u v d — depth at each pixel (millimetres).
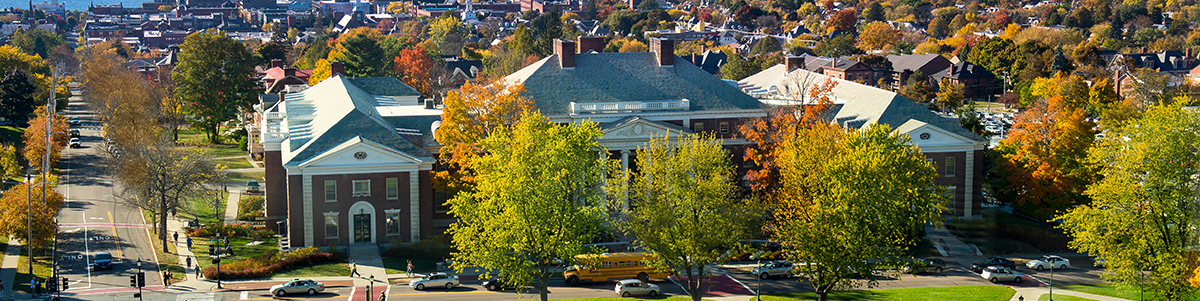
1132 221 76688
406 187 97312
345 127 98938
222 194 126188
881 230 70812
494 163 77625
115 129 159625
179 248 100312
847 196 69438
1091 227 78375
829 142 79000
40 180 117500
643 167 81875
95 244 102750
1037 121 109000
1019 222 107875
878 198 69250
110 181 139250
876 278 89438
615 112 107625
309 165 94875
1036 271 93375
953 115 194875
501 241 71812
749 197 106125
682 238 75625
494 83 102375
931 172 72625
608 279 86438
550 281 87312
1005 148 113688
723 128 110562
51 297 81875
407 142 99688
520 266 72188
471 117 101062
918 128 106250
